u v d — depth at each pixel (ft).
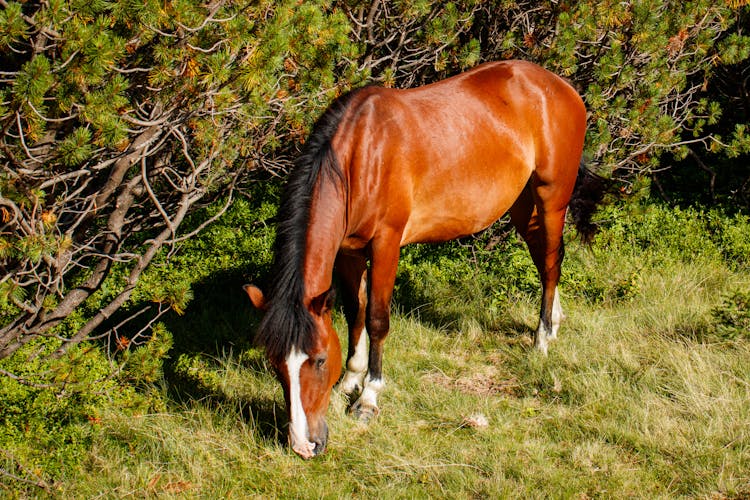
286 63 14.34
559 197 16.79
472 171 14.80
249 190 24.91
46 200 13.80
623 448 13.25
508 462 12.83
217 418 14.23
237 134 14.71
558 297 17.42
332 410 14.37
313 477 12.68
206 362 16.46
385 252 13.97
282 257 11.89
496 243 22.17
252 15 12.56
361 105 13.60
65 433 12.94
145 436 13.52
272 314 11.30
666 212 24.20
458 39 20.24
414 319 18.62
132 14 10.55
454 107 14.74
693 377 14.79
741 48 19.19
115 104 10.73
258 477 12.66
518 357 16.83
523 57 20.01
